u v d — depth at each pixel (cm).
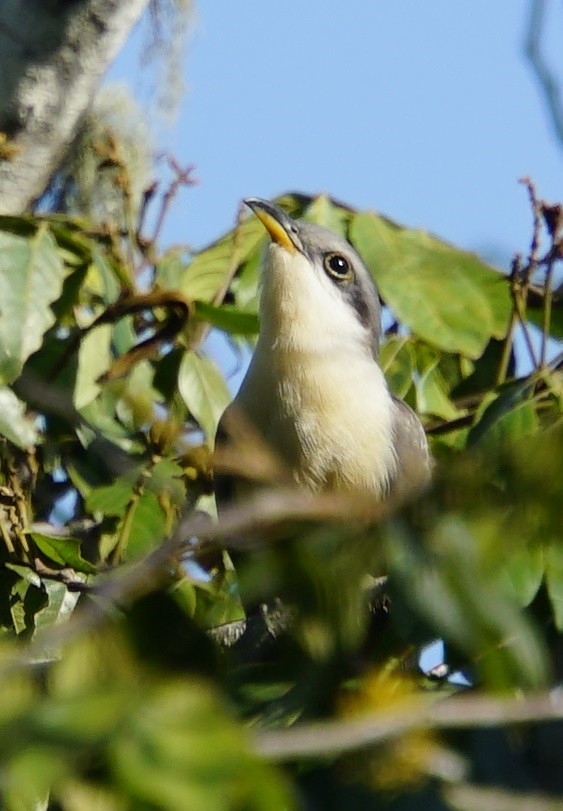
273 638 676
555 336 1221
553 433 433
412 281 1136
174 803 369
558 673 622
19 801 435
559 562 586
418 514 446
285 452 1166
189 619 646
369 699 491
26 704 388
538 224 1104
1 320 1036
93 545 1120
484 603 455
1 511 1037
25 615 1020
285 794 397
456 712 445
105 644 480
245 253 1247
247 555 524
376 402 1168
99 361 1080
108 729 377
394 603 488
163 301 1096
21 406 1048
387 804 566
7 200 1179
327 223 1266
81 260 1145
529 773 638
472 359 1231
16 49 1155
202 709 383
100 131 1393
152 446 916
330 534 465
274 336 1200
